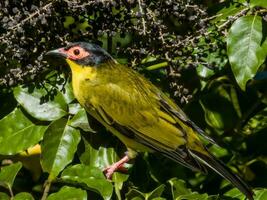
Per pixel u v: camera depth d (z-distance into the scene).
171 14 10.40
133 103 11.58
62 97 10.96
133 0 10.16
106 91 11.56
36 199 12.69
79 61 11.57
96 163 11.10
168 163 12.21
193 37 10.45
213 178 12.28
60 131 10.73
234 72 10.45
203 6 11.15
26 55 10.50
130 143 11.62
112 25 10.43
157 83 12.16
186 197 10.45
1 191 11.26
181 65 10.83
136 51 10.77
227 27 10.73
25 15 10.15
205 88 12.32
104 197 10.15
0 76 11.39
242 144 12.56
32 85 10.89
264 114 12.70
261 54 10.45
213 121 12.56
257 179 12.41
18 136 10.88
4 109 11.35
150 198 10.41
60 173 10.81
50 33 10.49
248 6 10.70
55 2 10.15
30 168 12.91
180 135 11.48
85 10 10.18
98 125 11.62
